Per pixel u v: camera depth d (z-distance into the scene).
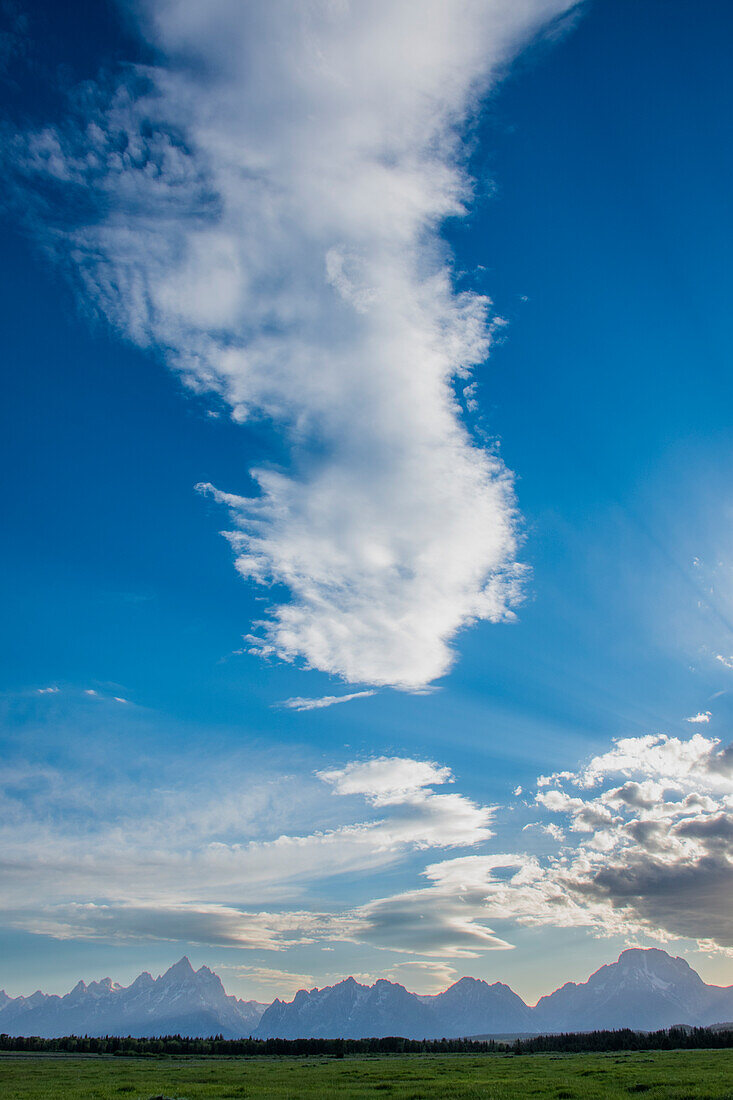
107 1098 55.66
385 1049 195.38
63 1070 94.94
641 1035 191.12
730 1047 163.38
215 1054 183.12
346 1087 62.97
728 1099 45.94
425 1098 53.06
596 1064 92.25
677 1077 62.62
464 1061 119.12
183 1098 54.66
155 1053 179.00
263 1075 82.88
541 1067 89.00
